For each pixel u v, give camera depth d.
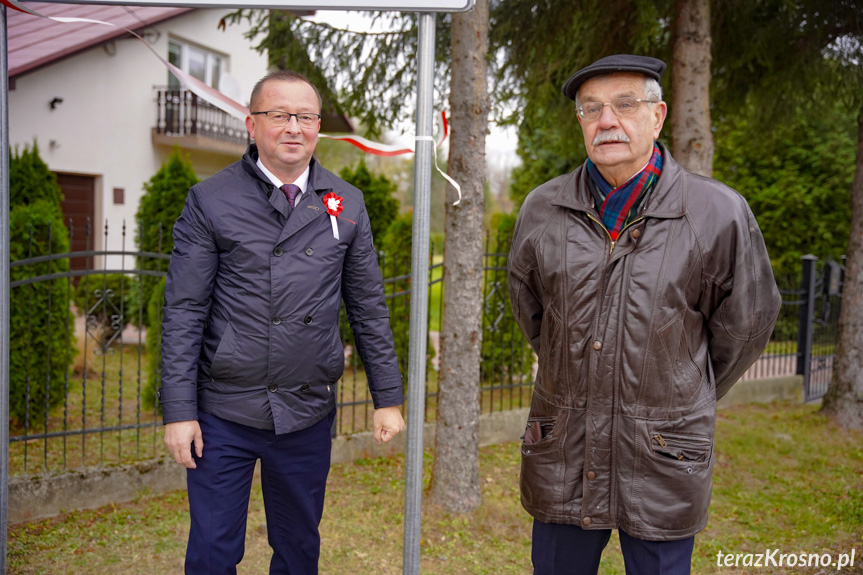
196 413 2.10
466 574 3.11
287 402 2.18
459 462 3.76
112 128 11.42
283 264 2.13
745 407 6.61
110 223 11.51
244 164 2.19
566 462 2.02
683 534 1.94
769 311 1.98
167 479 3.90
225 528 2.15
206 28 12.83
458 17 3.55
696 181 1.97
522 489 2.16
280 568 2.42
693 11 4.50
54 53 9.51
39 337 4.55
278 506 2.35
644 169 1.98
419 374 2.00
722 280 1.93
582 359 1.98
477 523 3.61
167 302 2.12
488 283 6.14
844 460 4.93
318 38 4.75
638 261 1.92
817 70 5.31
